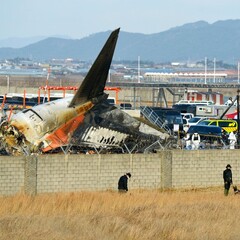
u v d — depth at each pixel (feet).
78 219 395.55
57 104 590.55
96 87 587.68
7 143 572.92
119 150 593.42
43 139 576.61
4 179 515.50
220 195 514.27
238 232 387.14
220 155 570.87
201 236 376.48
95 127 588.91
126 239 369.30
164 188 552.82
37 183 522.47
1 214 409.08
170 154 556.10
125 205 445.37
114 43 574.56
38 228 369.30
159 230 382.01
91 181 535.60
